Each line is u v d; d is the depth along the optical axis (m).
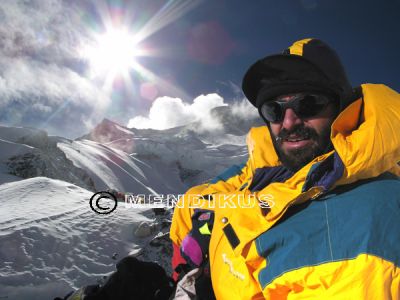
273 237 0.63
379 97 0.60
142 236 5.17
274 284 0.61
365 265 0.52
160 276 0.89
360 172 0.58
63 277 3.88
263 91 0.70
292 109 0.66
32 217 5.29
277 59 0.67
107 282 0.88
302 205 0.64
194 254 0.85
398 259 0.52
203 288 0.79
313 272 0.57
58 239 4.64
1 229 4.66
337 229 0.57
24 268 3.87
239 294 0.67
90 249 4.63
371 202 0.56
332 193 0.62
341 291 0.54
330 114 0.66
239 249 0.67
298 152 0.68
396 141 0.56
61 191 7.23
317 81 0.64
